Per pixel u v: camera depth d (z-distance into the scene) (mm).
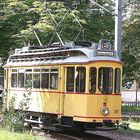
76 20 29547
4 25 33438
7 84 25375
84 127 20234
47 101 21531
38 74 22375
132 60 38531
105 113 19844
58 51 21312
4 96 24172
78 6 32750
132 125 24344
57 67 20953
